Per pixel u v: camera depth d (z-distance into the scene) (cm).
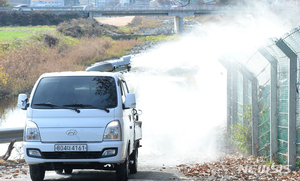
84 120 1812
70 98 1880
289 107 2209
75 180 2023
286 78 2316
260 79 2722
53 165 1827
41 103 1856
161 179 2086
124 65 3312
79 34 19512
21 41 13725
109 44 17200
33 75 8806
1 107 6681
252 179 2044
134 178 2116
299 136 2227
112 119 1830
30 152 1791
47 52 13075
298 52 2200
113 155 1795
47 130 1798
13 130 2752
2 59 9450
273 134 2428
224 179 2052
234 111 3494
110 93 1900
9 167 2523
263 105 2678
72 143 1778
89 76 1964
